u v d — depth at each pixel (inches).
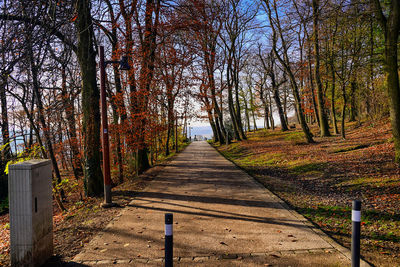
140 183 428.8
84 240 197.3
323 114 850.1
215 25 979.3
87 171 374.0
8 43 183.3
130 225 226.4
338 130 928.9
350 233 196.2
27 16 189.6
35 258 150.8
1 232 323.9
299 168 487.2
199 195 330.6
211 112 1198.9
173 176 486.0
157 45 585.3
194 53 763.4
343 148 577.0
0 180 518.6
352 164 430.3
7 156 426.0
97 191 373.4
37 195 154.0
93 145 377.1
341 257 157.8
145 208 279.3
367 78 708.0
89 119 375.6
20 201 148.4
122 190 378.9
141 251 174.1
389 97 380.5
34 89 304.7
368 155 464.4
